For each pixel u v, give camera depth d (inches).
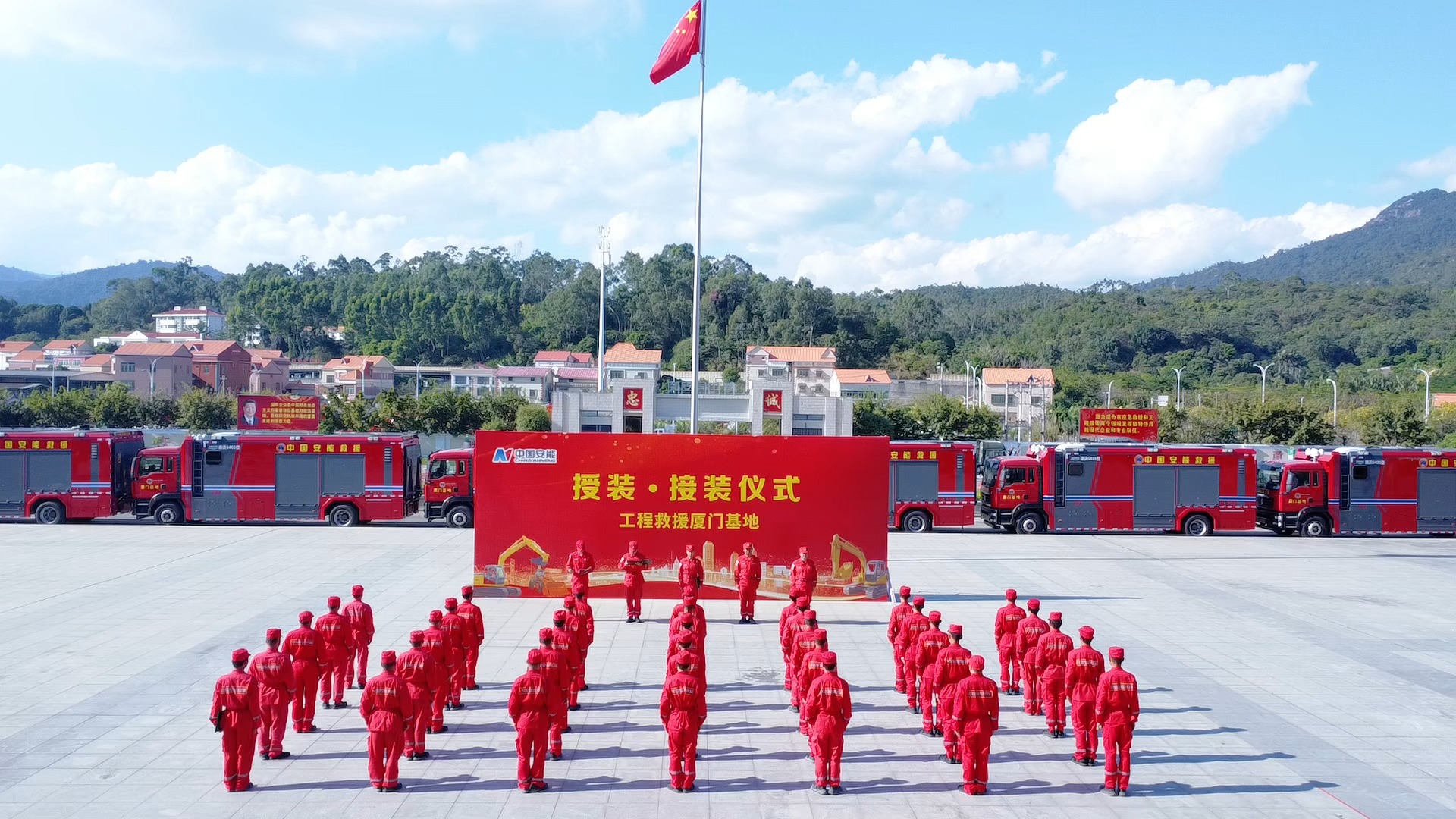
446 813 375.9
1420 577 936.3
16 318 6427.2
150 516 1278.3
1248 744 467.5
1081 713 438.0
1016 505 1224.8
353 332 5128.0
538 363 4254.4
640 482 784.9
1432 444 2073.1
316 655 473.1
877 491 788.0
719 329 5147.6
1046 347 5123.0
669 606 767.7
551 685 409.4
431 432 2214.6
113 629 661.3
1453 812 389.7
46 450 1202.0
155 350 3464.6
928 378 4131.4
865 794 401.4
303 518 1204.5
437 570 908.6
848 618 728.3
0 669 567.8
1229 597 826.8
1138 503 1211.2
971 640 661.3
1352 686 566.6
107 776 410.3
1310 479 1219.9
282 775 414.0
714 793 399.9
